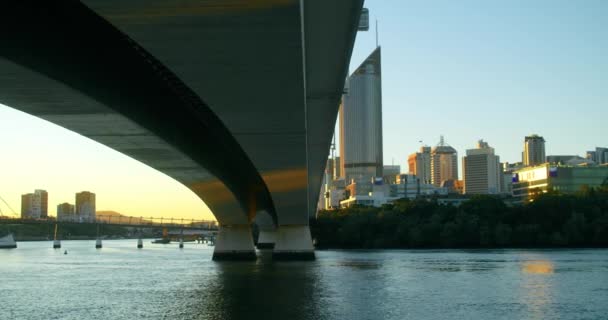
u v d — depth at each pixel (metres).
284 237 98.12
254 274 69.00
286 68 24.81
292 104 30.30
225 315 37.69
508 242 140.38
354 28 25.20
